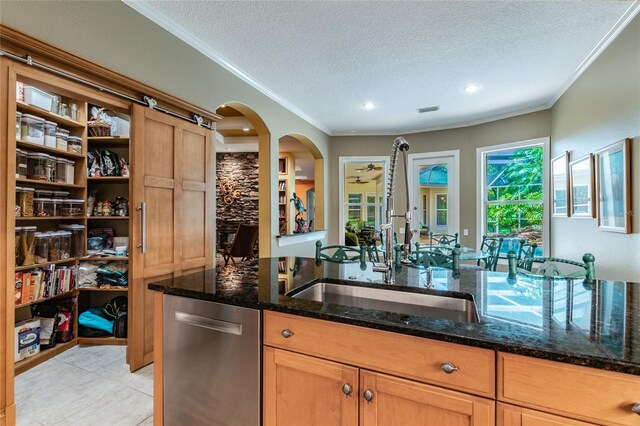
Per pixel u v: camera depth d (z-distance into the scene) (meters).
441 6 2.25
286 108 4.27
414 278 1.72
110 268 2.98
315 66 3.18
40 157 2.58
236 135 6.59
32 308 2.77
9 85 1.63
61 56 1.80
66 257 2.81
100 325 2.88
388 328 1.03
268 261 2.34
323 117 4.83
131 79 2.19
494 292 1.42
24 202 2.48
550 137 4.11
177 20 2.45
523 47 2.79
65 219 2.97
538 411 0.84
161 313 1.53
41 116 2.69
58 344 2.74
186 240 2.70
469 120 4.91
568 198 3.47
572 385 0.81
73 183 2.93
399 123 5.12
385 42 2.73
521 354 0.85
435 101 4.10
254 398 1.29
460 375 0.94
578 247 3.25
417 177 5.48
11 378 1.68
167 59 2.49
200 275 1.81
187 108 2.66
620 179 2.43
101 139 3.04
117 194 3.22
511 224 4.59
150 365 2.45
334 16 2.38
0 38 1.57
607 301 1.27
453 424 0.95
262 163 3.96
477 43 2.73
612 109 2.57
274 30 2.57
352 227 5.94
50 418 1.85
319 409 1.16
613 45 2.55
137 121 2.28
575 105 3.33
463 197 5.04
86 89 1.99
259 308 1.28
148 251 2.38
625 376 0.76
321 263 2.24
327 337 1.15
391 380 1.04
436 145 5.30
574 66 3.12
